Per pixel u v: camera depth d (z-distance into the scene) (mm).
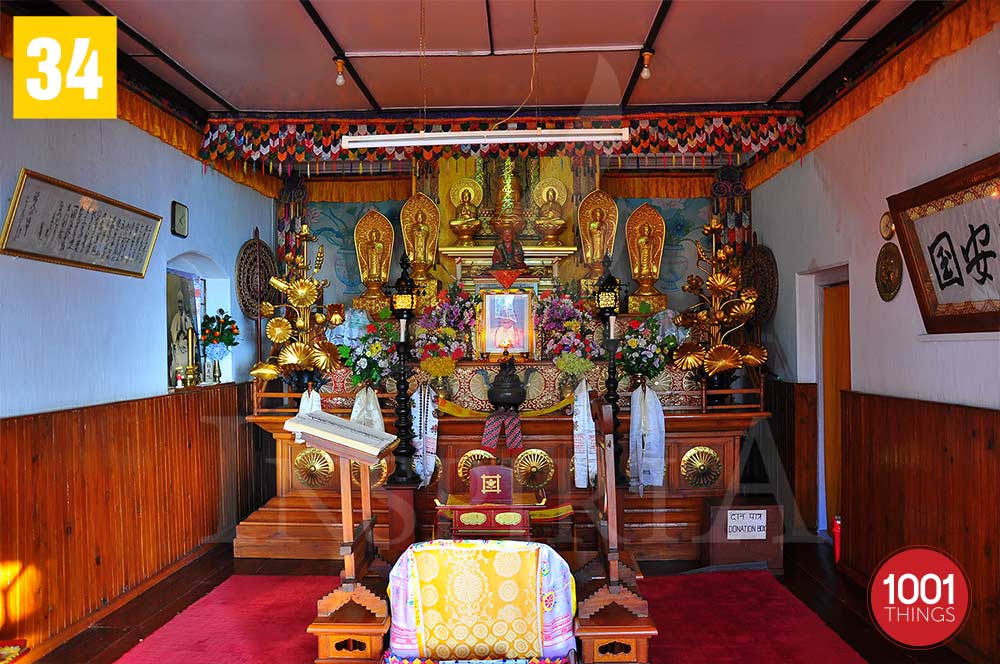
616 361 5531
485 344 5617
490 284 5703
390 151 5375
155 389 5062
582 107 5316
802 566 5148
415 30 4188
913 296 4215
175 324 5609
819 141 5152
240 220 6074
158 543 4926
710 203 6453
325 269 6211
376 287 5992
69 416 4016
